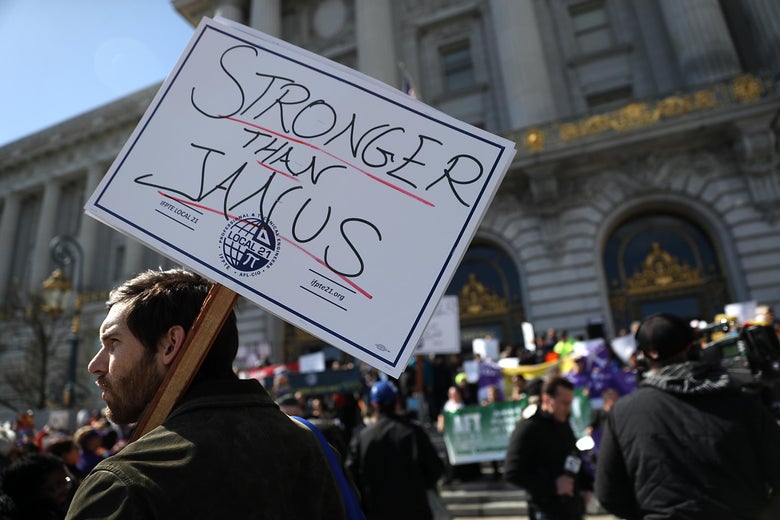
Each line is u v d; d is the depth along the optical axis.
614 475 1.99
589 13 20.36
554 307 15.52
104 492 0.81
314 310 1.10
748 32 17.44
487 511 7.05
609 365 8.55
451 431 7.98
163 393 1.00
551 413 3.29
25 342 27.05
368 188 1.23
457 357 12.95
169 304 1.10
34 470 2.34
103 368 1.10
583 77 19.42
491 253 17.48
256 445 0.98
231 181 1.24
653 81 18.28
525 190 16.78
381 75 21.55
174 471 0.86
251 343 19.12
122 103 32.50
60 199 34.06
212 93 1.35
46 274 31.70
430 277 1.13
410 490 3.51
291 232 1.17
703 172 14.91
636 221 16.17
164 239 1.17
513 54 19.25
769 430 1.82
